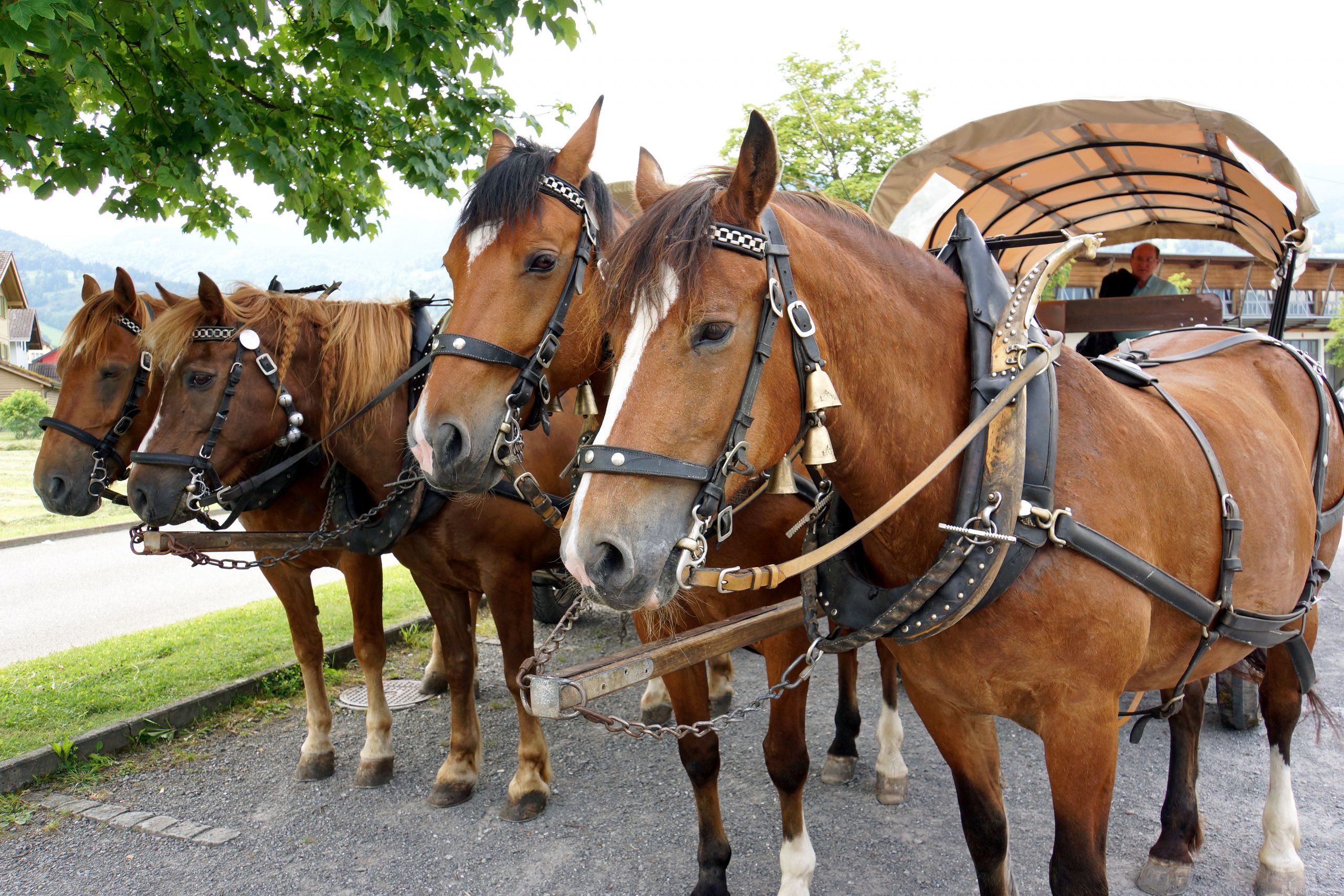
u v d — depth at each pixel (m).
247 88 4.89
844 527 1.89
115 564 9.61
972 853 2.07
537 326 2.46
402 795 3.68
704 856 2.78
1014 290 1.87
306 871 3.08
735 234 1.46
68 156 4.01
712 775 2.74
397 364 3.31
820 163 13.88
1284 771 2.70
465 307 2.42
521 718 3.47
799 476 2.60
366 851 3.22
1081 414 1.80
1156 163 4.15
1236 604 2.09
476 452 2.34
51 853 3.23
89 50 3.48
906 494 1.62
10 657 5.89
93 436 3.73
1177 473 1.90
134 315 3.83
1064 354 1.91
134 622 6.90
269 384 3.28
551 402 2.62
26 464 19.02
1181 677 2.10
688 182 1.54
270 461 3.44
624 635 3.13
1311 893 2.68
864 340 1.65
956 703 1.88
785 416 1.51
